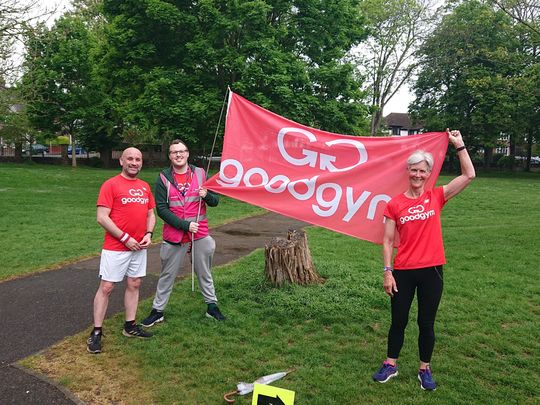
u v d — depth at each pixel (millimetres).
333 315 5223
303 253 6191
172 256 4863
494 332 4832
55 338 4664
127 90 20297
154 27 18109
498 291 6176
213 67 18234
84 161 40375
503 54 29797
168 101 17516
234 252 8781
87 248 8898
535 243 9258
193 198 4863
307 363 4180
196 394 3650
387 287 3787
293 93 17312
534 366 4137
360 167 4766
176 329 4852
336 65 19406
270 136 4977
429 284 3729
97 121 35250
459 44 37188
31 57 14727
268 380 3809
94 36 35562
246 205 16469
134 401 3553
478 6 37312
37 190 19188
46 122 35625
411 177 3771
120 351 4363
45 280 6746
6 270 7270
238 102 5055
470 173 3799
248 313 5312
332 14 19312
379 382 3869
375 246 9250
